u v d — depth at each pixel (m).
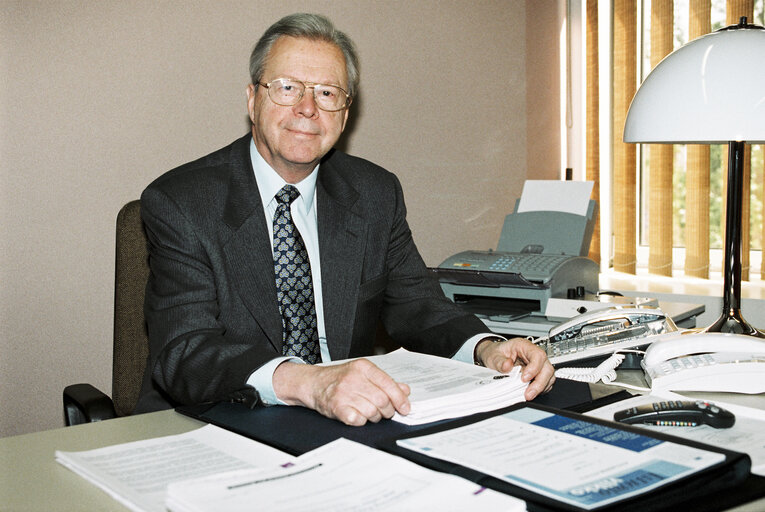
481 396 0.97
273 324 1.36
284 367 1.04
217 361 1.09
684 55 1.38
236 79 2.11
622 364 1.33
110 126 1.89
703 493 0.67
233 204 1.38
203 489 0.67
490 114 2.83
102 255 1.92
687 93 1.34
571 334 1.42
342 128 1.50
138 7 1.92
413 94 2.54
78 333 1.90
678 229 2.75
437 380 1.07
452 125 2.69
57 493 0.75
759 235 2.58
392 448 0.80
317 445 0.86
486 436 0.82
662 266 2.74
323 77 1.41
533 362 1.09
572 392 1.08
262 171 1.50
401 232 1.63
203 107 2.05
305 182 1.52
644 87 1.44
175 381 1.15
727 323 1.41
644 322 1.42
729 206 1.41
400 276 1.61
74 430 0.98
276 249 1.44
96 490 0.76
